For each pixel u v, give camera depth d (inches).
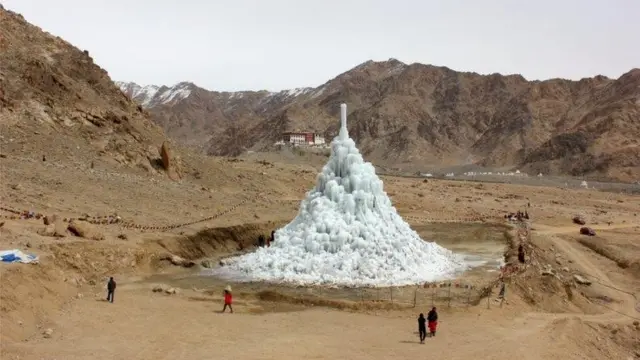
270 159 6776.6
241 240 2204.7
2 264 1145.4
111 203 2127.2
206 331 1084.5
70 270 1407.5
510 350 1053.8
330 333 1111.0
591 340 1239.5
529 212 3430.1
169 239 1875.0
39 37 3235.7
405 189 4197.8
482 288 1512.1
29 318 1018.7
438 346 1053.2
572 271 1982.0
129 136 2955.2
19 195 1868.8
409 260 1672.0
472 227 2815.0
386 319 1229.1
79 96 2947.8
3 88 2635.3
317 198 1817.2
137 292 1387.8
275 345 1015.0
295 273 1614.2
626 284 1905.8
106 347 943.0
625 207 4010.8
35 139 2476.6
